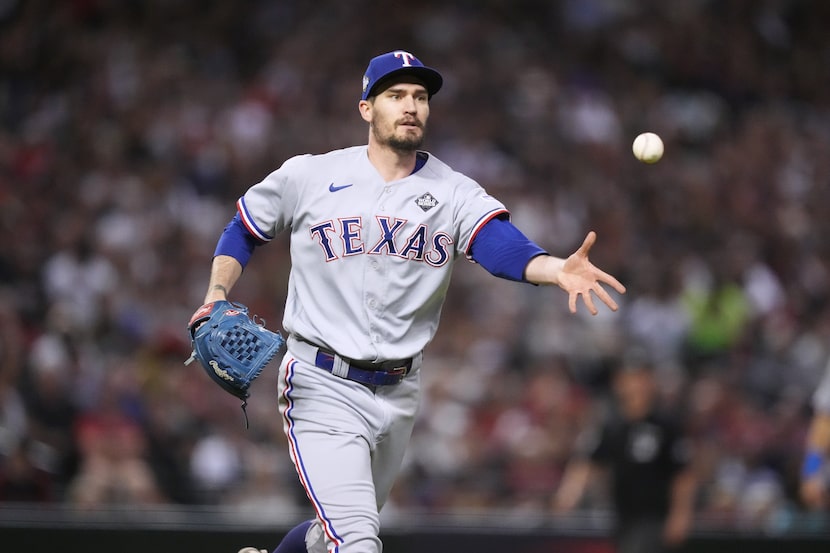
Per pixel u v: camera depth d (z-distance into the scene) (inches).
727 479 1315.2
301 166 589.6
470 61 2186.3
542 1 2354.8
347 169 585.0
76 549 971.3
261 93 1974.7
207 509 1074.7
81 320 1398.9
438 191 579.8
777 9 2559.1
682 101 2305.6
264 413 1268.5
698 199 2009.1
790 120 2370.8
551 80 2201.0
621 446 1101.1
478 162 1956.2
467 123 2043.6
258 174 1835.6
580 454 1134.4
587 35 2342.5
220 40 2117.4
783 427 1407.5
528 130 2071.9
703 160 2167.8
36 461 1107.3
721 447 1365.7
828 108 2463.1
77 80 1953.7
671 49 2393.0
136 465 1141.7
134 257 1572.3
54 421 1170.0
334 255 569.9
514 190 1915.6
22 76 1955.0
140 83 1932.8
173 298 1541.6
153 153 1809.8
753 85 2428.6
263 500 1142.3
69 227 1592.0
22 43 1979.6
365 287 567.8
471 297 1595.7
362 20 2212.1
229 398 1279.5
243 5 2172.7
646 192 2011.6
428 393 1386.6
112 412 1189.1
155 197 1696.6
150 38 2070.6
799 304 1893.5
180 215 1689.2
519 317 1567.4
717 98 2377.0
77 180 1718.8
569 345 1528.1
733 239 1957.4
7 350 1208.8
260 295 1550.2
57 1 2058.3
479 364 1483.8
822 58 2536.9
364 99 590.9
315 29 2166.6
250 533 1002.7
